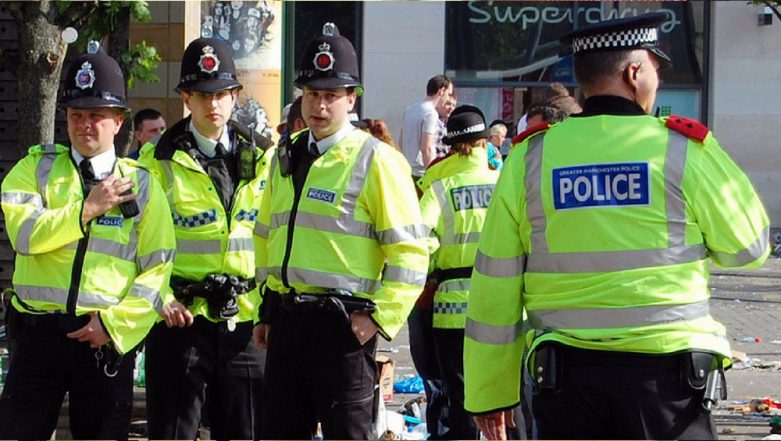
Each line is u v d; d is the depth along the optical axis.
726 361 4.58
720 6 22.00
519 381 4.83
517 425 7.17
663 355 4.41
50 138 8.77
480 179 7.67
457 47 22.20
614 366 4.44
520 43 22.28
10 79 12.23
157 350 6.61
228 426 6.78
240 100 11.88
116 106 5.98
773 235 21.91
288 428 5.95
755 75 22.12
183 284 6.64
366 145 5.92
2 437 5.92
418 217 5.90
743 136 22.16
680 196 4.46
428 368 8.16
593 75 4.64
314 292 5.84
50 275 5.91
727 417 9.16
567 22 22.25
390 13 21.44
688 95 22.34
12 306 6.02
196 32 12.15
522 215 4.66
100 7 9.00
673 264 4.45
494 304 4.71
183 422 6.59
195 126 6.78
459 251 7.62
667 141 4.50
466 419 7.64
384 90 21.55
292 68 14.60
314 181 5.89
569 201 4.53
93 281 5.91
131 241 6.03
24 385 5.95
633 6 22.27
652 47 4.64
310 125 5.95
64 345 5.93
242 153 6.81
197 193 6.72
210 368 6.68
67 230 5.81
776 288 16.34
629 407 4.41
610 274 4.46
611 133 4.55
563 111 7.41
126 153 9.62
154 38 12.02
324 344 5.80
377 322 5.77
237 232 6.73
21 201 5.95
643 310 4.43
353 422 5.82
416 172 12.69
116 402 6.03
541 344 4.56
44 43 8.67
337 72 5.91
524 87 22.31
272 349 5.95
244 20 11.87
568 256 4.52
